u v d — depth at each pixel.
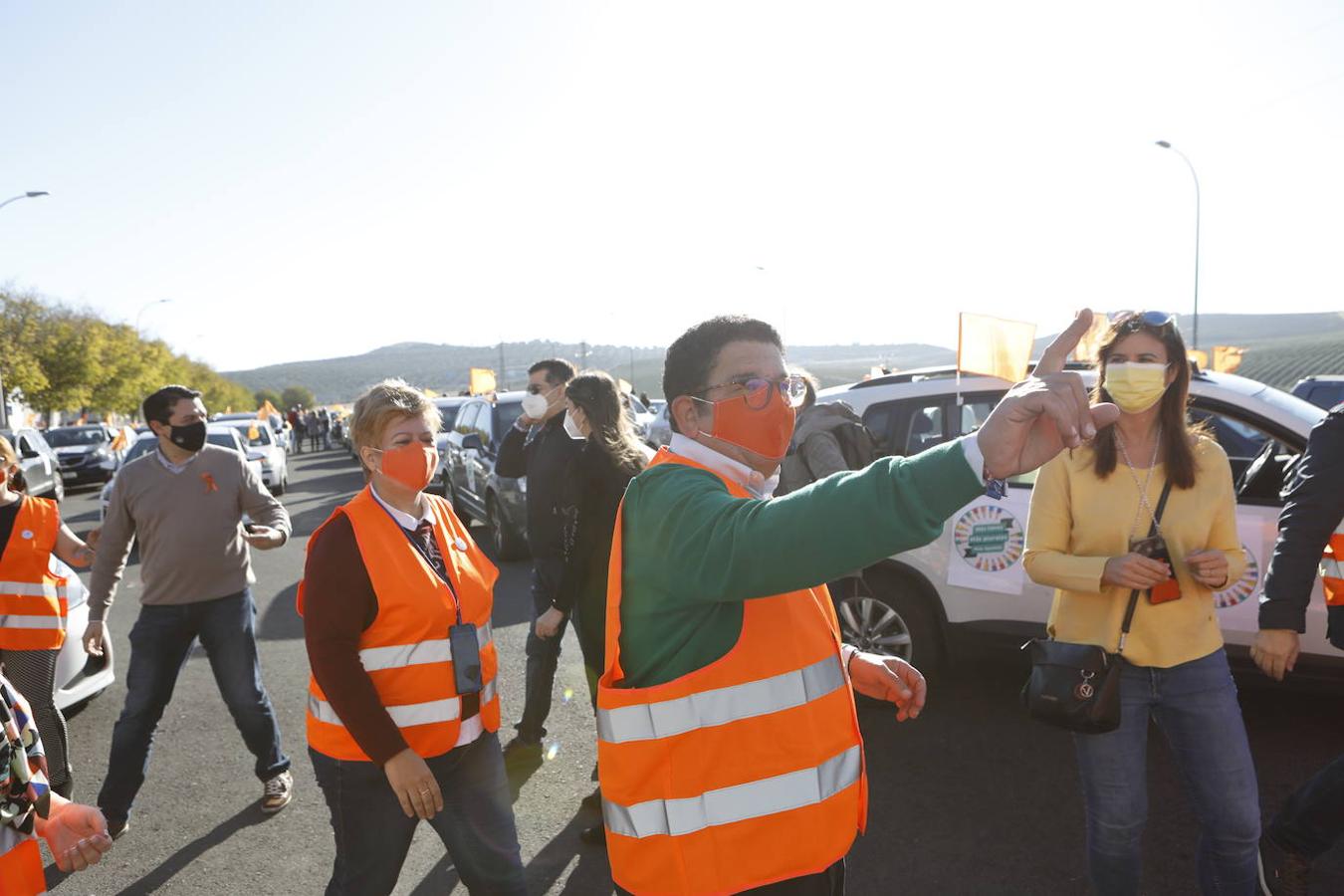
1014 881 3.07
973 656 4.50
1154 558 2.27
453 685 2.24
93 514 17.05
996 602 4.38
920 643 4.59
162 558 3.61
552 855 3.40
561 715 4.77
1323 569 2.52
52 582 3.46
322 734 2.26
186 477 3.65
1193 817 3.46
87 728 5.05
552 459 3.95
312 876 3.34
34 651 3.37
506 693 5.21
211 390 104.94
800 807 1.43
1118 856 2.32
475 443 9.95
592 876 3.25
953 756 4.04
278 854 3.50
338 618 2.12
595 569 3.46
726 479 1.45
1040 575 2.42
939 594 4.51
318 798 3.97
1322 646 3.79
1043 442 1.00
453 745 2.25
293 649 6.39
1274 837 2.64
